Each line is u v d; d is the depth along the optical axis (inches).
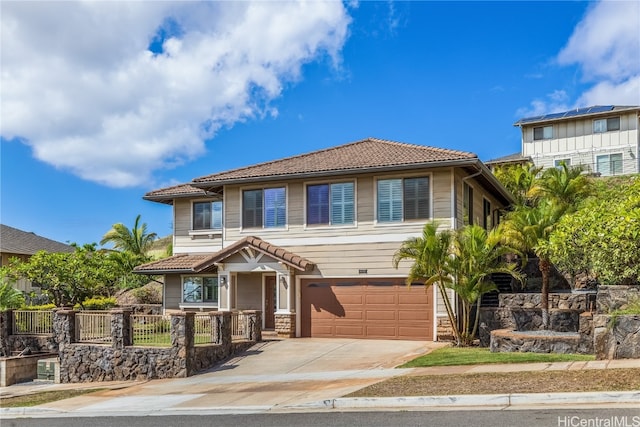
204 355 713.6
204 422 418.9
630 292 564.7
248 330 826.8
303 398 474.9
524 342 650.8
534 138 1766.7
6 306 1027.9
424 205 847.7
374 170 855.1
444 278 739.4
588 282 928.9
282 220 935.7
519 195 1282.0
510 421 336.8
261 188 954.7
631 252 546.3
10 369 807.7
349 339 865.5
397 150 933.2
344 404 432.8
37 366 829.8
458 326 818.2
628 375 422.0
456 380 475.5
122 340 733.9
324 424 374.3
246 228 959.0
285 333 890.1
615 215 576.4
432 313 835.4
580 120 1701.5
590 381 414.6
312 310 901.8
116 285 1323.8
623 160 1616.6
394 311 856.9
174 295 1090.7
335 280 893.8
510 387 421.1
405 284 854.5
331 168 888.3
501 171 1375.5
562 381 425.4
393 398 418.3
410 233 851.4
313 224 914.7
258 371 665.0
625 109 1616.6
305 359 713.0
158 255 1718.8
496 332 693.3
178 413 469.4
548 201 777.6
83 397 600.4
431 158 837.8
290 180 929.5
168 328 729.0
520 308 737.0
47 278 1111.6
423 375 525.3
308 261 901.8
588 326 616.4
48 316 915.4
